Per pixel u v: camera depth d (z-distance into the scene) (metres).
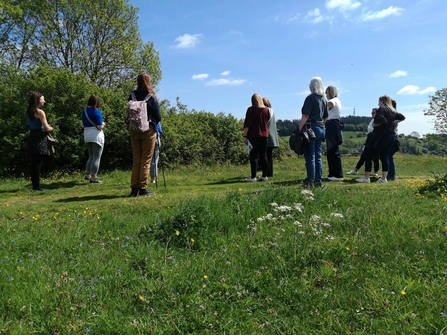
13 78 12.04
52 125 11.17
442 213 5.31
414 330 2.65
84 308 2.88
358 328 2.74
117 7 22.17
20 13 18.33
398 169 15.50
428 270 3.57
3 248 4.12
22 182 9.72
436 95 34.22
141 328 2.66
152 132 7.04
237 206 5.51
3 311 2.84
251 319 2.85
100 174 11.36
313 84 7.59
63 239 4.45
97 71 22.19
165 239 4.48
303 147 7.50
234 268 3.60
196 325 2.74
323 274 3.45
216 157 15.96
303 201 5.90
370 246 4.05
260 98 9.01
